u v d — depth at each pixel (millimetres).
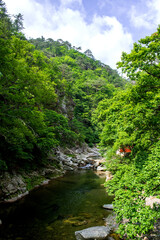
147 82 7273
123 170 8523
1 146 11930
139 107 6801
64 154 28562
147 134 8023
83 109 60188
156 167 4984
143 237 5773
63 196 11820
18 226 7172
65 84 46781
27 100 11328
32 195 11633
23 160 14625
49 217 8258
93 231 6676
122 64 7766
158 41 6789
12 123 10664
